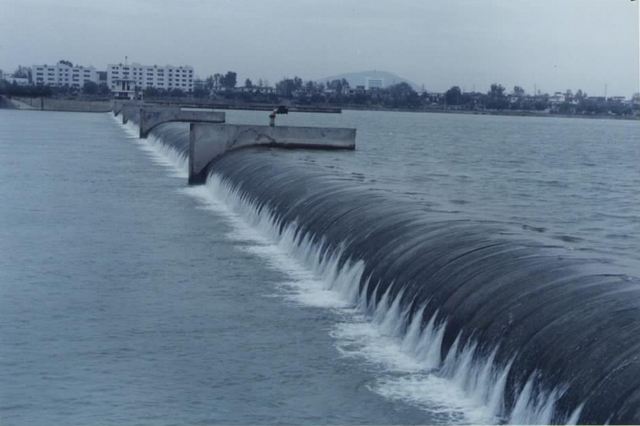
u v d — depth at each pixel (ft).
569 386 58.80
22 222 147.84
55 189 189.88
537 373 62.23
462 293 76.89
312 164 168.96
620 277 72.08
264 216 141.90
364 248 100.12
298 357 79.36
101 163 251.80
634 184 193.16
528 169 234.17
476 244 87.04
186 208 165.27
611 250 96.43
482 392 67.72
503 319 69.51
